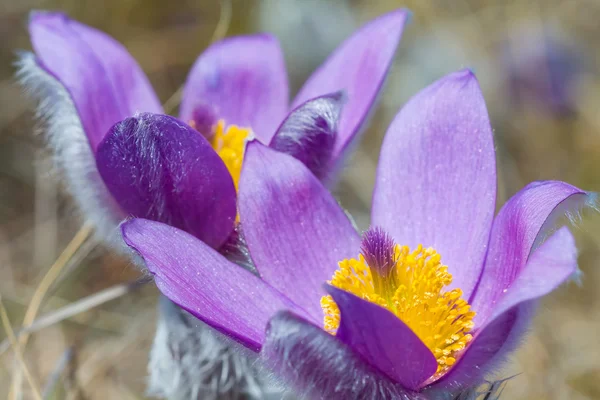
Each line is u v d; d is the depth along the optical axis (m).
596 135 0.50
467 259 0.37
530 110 0.51
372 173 0.49
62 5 0.52
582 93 0.51
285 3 0.54
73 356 0.41
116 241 0.39
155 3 0.53
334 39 0.54
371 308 0.35
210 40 0.53
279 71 0.42
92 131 0.39
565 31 0.55
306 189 0.38
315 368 0.35
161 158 0.37
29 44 0.51
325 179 0.39
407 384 0.36
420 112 0.38
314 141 0.38
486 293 0.37
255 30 0.54
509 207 0.36
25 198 0.49
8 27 0.51
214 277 0.37
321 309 0.38
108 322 0.45
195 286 0.36
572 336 0.46
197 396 0.39
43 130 0.39
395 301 0.37
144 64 0.52
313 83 0.41
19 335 0.41
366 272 0.38
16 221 0.49
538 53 0.51
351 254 0.38
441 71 0.52
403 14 0.39
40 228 0.47
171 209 0.38
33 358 0.44
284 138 0.38
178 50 0.53
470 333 0.37
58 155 0.39
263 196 0.38
